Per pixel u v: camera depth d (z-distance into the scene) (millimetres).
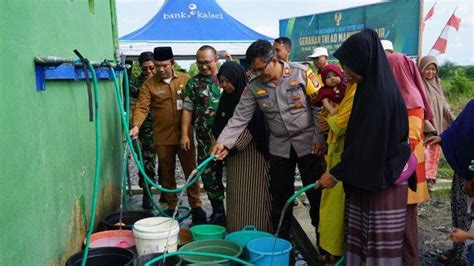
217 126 3973
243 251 3211
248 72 4680
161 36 10773
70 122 3127
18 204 2158
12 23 2164
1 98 2014
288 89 3389
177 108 4512
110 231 3416
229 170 3852
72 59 2740
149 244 2980
